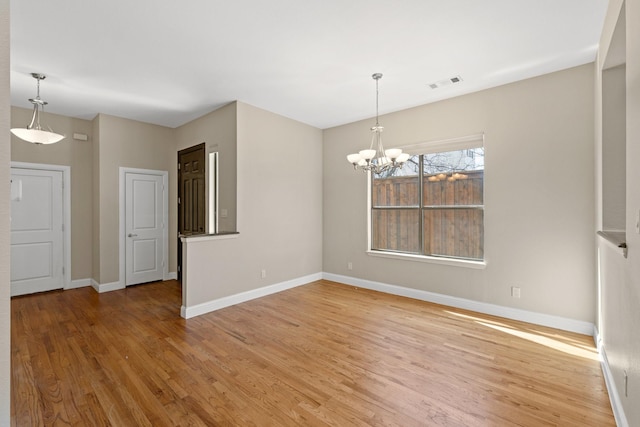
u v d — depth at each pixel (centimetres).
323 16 236
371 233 482
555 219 321
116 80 345
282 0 218
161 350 278
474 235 385
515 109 345
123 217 489
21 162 433
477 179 383
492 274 361
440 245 412
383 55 292
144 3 220
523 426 184
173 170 543
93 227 489
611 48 222
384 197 468
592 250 302
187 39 266
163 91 376
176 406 202
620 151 244
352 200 497
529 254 337
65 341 295
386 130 453
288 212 477
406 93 381
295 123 487
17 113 431
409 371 243
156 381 230
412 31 254
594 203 300
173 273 546
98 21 240
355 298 429
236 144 406
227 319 353
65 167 469
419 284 423
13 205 433
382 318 354
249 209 422
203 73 329
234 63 307
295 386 224
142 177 510
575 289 311
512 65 310
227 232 407
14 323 340
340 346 286
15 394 213
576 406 201
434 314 365
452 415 193
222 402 207
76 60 300
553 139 322
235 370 245
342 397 212
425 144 418
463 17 236
